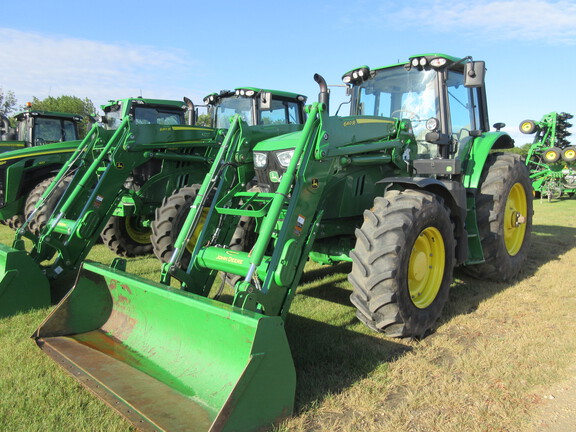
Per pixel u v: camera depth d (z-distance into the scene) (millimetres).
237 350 2611
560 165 16422
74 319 3477
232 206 3914
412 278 3693
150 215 6711
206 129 6699
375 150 4129
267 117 7559
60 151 8477
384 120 4344
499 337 3652
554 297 4676
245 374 2250
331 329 3863
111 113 7754
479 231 5129
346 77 5531
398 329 3430
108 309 3623
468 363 3148
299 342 3570
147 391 2646
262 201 3742
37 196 7230
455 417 2537
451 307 4402
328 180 3539
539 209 13531
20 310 4297
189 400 2580
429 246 3895
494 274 5156
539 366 3111
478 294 4820
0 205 8156
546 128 17203
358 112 5465
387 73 5199
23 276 4312
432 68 4863
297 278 3195
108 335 3449
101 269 3348
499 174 5176
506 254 5188
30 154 8180
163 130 6109
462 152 5082
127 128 5734
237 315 2402
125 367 2965
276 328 2389
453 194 4109
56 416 2561
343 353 3348
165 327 3145
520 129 17188
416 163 4484
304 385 2873
